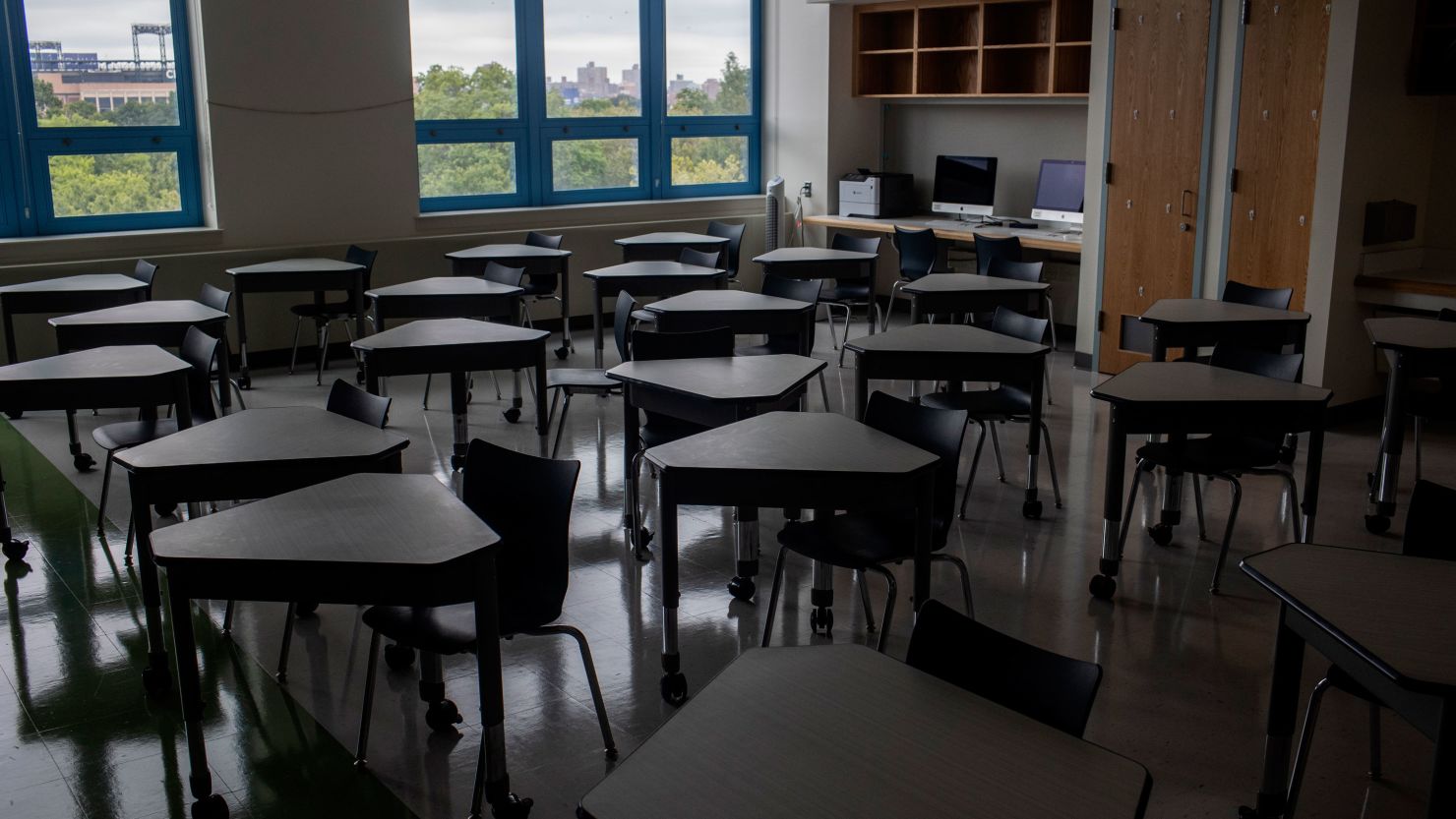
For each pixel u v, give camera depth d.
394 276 8.57
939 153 9.92
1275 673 2.70
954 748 1.89
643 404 4.35
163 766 3.13
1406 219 6.58
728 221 10.36
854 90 10.01
